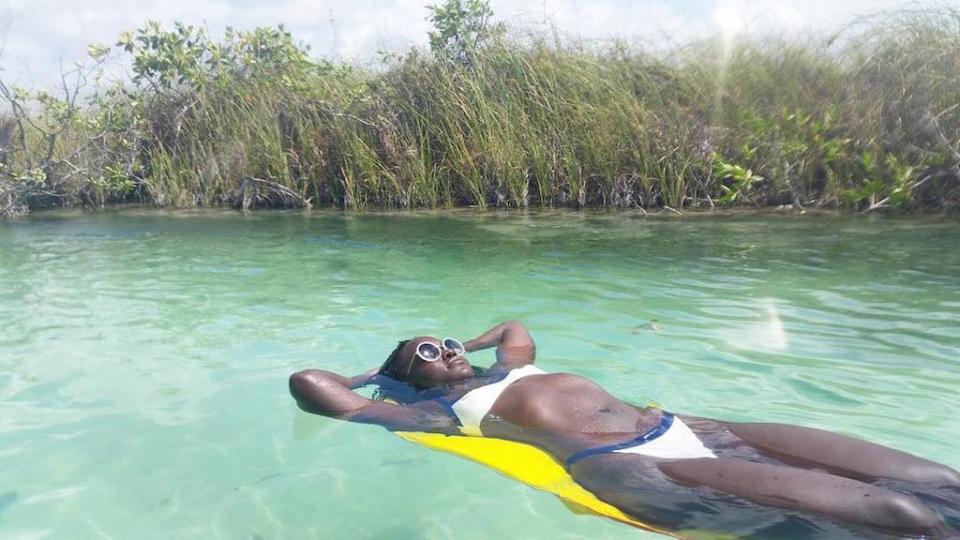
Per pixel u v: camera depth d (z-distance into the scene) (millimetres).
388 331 5688
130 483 3553
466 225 10516
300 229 10570
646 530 2934
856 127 11070
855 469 3070
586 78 12430
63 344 5520
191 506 3346
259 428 4113
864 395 4254
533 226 10234
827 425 3898
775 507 2867
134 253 9000
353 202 12758
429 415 4117
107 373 4941
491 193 12500
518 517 3234
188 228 10922
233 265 8164
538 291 6680
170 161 13953
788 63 12320
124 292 7035
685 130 11609
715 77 12336
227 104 14164
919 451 3596
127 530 3170
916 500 2693
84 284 7395
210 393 4590
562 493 3223
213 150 14102
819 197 11195
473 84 12523
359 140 12875
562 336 5418
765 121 11328
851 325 5492
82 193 14234
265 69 14500
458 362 4418
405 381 4461
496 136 12297
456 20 13328
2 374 4941
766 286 6641
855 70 11773
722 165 11219
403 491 3459
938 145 10547
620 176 11812
